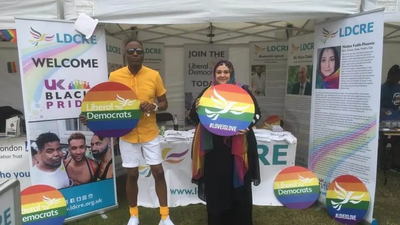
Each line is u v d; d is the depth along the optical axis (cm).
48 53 276
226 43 535
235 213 267
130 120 254
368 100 273
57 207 285
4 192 135
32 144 280
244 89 251
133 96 252
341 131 299
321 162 323
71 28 284
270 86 520
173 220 304
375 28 261
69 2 284
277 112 520
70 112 293
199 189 269
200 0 285
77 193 304
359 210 287
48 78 279
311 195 324
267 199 339
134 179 267
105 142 316
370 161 277
